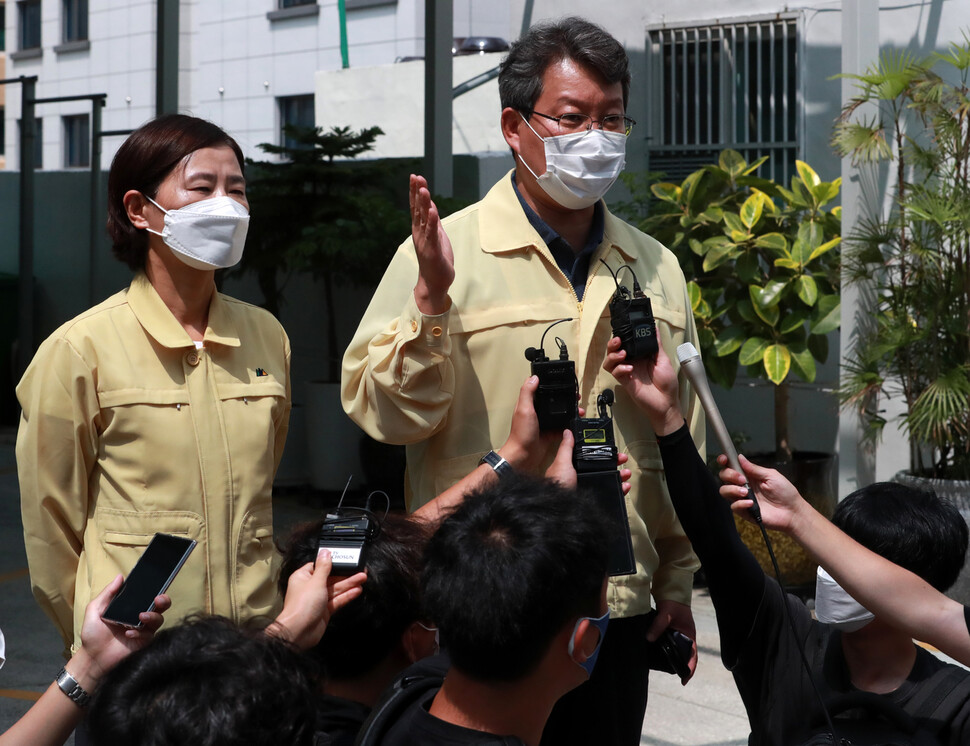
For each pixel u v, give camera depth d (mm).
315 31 15344
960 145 5094
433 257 2066
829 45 6441
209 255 2410
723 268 5727
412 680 1637
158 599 1717
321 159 7469
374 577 1817
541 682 1487
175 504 2344
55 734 1676
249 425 2459
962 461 5082
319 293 8172
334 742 1770
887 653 2023
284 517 7039
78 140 18281
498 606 1430
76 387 2332
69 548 2398
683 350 2055
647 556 2375
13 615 5195
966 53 5184
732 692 4348
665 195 5879
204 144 2455
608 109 2340
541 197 2396
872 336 5270
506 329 2314
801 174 5727
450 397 2229
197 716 1267
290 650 1403
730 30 6758
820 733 1939
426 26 7141
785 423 5750
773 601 2109
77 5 18172
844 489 5449
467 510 1540
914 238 5035
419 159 7773
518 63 2381
